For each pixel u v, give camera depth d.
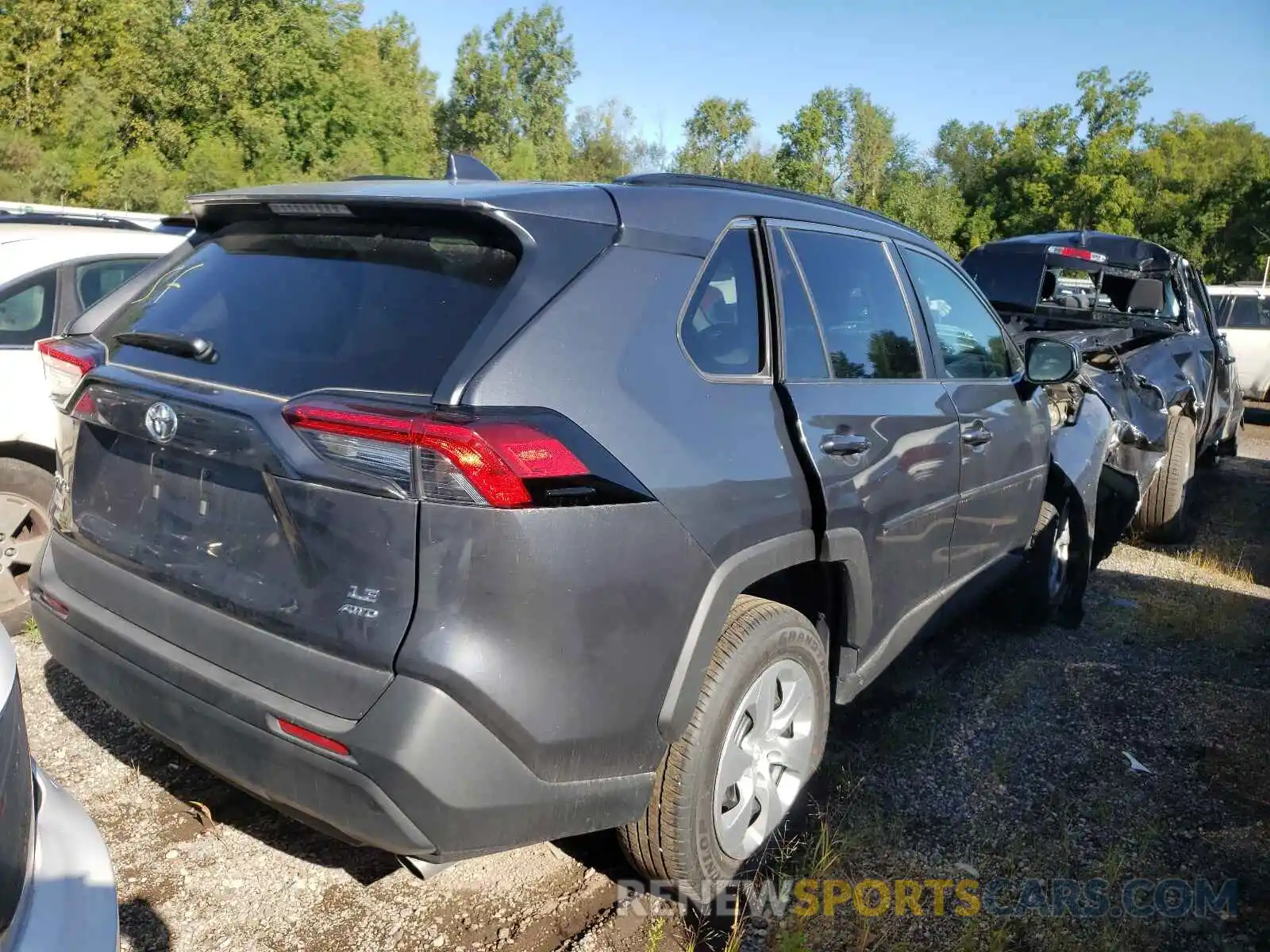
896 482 3.33
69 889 1.69
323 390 2.26
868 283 3.55
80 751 3.45
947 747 3.86
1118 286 8.61
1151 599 5.87
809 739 3.08
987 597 4.66
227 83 33.97
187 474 2.47
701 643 2.49
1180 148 52.66
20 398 4.42
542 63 59.34
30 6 30.23
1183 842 3.27
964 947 2.67
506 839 2.23
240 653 2.29
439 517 2.06
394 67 47.06
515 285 2.31
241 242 2.88
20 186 28.39
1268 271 19.89
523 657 2.14
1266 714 4.27
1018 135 54.34
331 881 2.87
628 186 2.75
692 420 2.54
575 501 2.18
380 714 2.08
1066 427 5.33
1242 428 14.30
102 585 2.65
